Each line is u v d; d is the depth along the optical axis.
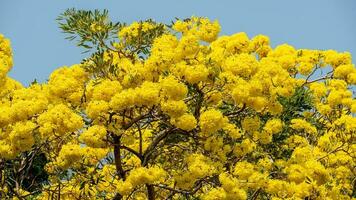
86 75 10.85
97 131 9.76
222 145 10.48
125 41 11.42
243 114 11.48
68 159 9.80
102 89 9.86
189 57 10.40
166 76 9.95
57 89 10.47
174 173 9.98
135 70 10.13
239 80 10.27
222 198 9.77
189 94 10.66
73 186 10.88
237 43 11.80
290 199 10.72
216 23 11.21
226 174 9.94
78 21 11.34
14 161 11.46
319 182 11.18
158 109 10.20
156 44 10.38
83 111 10.71
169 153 11.45
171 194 11.07
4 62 10.54
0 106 10.35
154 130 11.19
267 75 10.69
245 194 9.89
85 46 11.43
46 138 10.35
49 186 11.38
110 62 10.42
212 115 9.76
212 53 10.77
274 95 10.76
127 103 9.64
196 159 10.10
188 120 9.76
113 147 10.83
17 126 9.58
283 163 11.45
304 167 11.23
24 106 9.77
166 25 11.41
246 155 11.55
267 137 11.06
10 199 11.10
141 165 10.62
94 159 11.20
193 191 10.37
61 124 9.59
